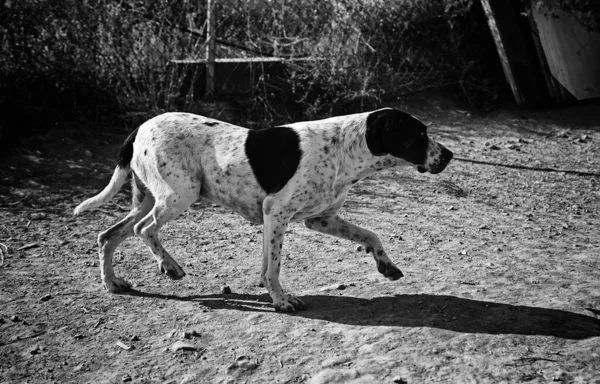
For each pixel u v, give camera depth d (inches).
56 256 136.8
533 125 223.9
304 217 119.3
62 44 191.5
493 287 122.2
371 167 118.4
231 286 126.1
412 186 175.5
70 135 187.3
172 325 113.8
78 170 174.7
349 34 221.3
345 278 128.2
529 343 105.3
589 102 240.1
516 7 242.5
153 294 123.3
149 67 198.7
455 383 98.3
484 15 246.2
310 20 222.2
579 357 102.0
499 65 246.4
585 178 181.8
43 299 121.1
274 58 214.4
